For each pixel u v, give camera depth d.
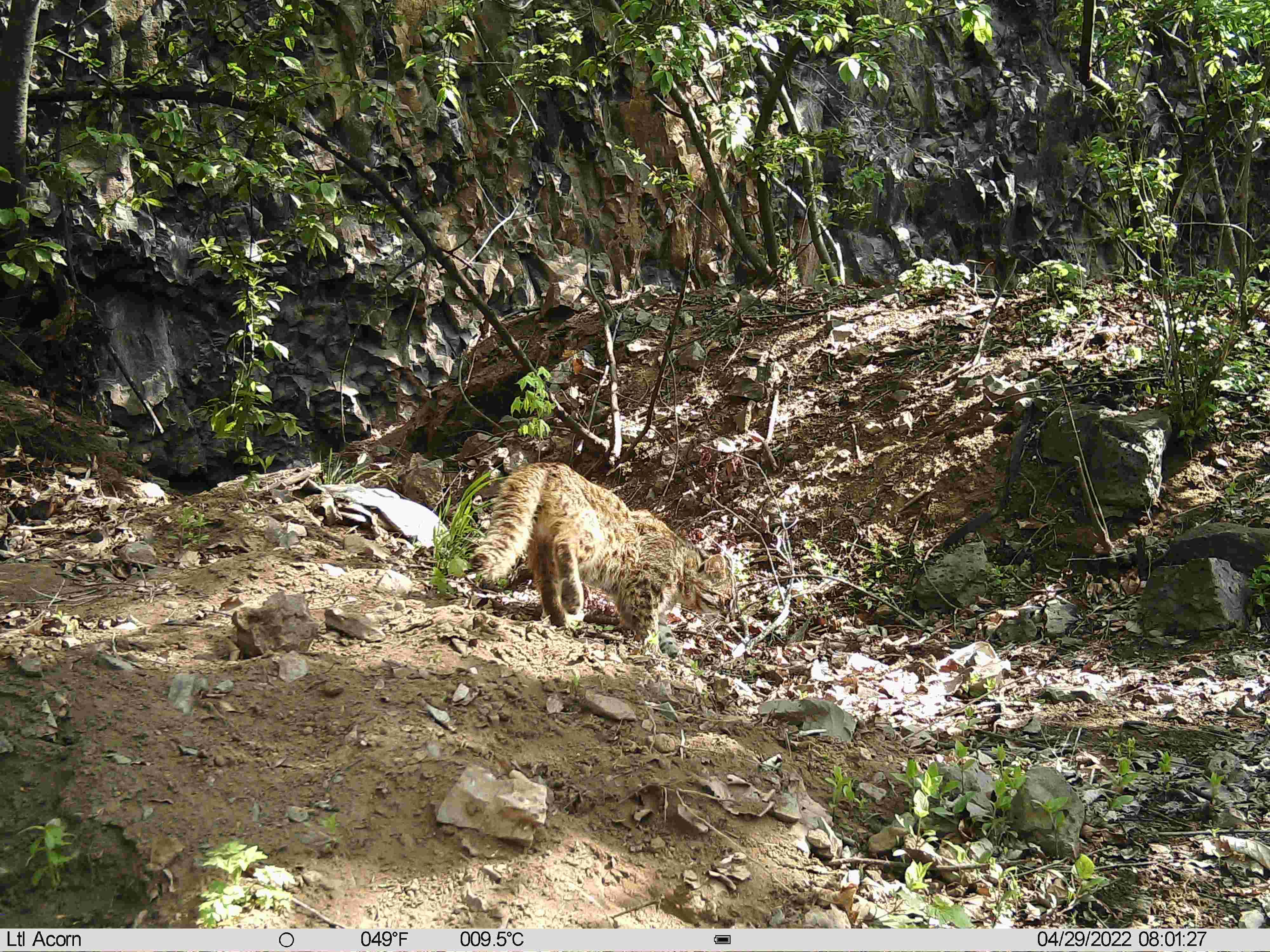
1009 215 14.85
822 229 12.73
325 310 10.70
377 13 11.05
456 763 3.72
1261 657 5.58
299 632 4.48
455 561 5.90
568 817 3.62
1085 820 4.11
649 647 5.70
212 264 7.65
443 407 10.35
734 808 3.79
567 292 11.09
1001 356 8.62
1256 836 4.00
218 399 8.60
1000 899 3.64
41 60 9.15
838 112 13.94
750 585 7.17
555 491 5.53
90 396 9.37
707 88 11.58
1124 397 7.65
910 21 10.49
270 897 3.07
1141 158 8.73
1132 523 6.94
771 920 3.37
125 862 3.29
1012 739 4.92
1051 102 15.19
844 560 7.32
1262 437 7.34
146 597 5.08
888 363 9.02
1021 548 7.02
